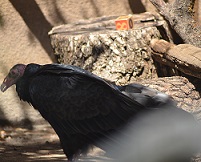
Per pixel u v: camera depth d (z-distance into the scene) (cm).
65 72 1047
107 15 1655
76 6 1645
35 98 1055
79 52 1441
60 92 1038
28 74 1072
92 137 1023
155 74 1443
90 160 1207
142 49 1434
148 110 985
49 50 1641
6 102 1622
